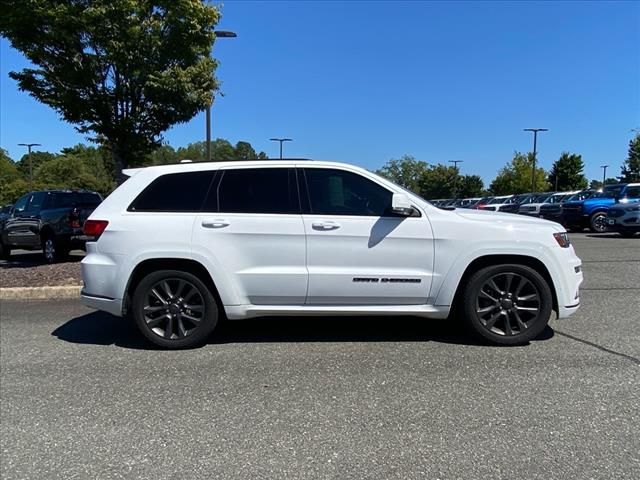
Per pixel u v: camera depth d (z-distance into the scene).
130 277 5.27
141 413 3.83
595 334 5.59
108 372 4.70
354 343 5.44
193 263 5.28
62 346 5.54
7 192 71.31
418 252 5.16
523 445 3.27
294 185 5.28
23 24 8.53
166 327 5.34
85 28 8.53
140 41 8.79
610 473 2.94
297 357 5.02
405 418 3.67
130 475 3.01
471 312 5.21
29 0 8.22
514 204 28.58
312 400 4.00
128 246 5.22
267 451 3.25
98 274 5.29
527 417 3.65
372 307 5.25
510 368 4.61
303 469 3.04
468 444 3.29
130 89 9.30
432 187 92.31
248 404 3.95
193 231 5.19
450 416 3.69
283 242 5.16
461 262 5.14
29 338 5.86
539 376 4.40
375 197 5.25
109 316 6.89
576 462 3.06
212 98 10.02
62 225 11.64
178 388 4.29
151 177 5.39
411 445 3.29
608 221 17.56
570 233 20.19
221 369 4.72
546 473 2.95
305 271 5.16
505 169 70.75
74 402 4.05
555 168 68.88
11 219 13.07
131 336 5.89
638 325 5.92
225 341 5.59
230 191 5.30
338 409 3.83
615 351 5.02
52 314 7.04
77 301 7.91
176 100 9.40
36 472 3.07
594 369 4.55
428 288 5.19
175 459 3.18
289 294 5.20
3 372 4.75
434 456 3.16
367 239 5.15
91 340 5.75
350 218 5.17
